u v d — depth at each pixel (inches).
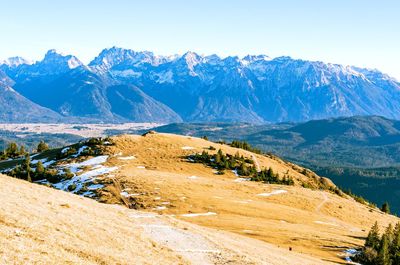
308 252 3026.6
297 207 5300.2
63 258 1282.0
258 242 2859.3
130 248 1680.6
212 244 2171.5
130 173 5733.3
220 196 4995.1
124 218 2244.1
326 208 5536.4
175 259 1761.8
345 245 3511.3
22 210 1621.6
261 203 4968.0
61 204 1983.3
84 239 1571.1
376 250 3454.7
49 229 1517.0
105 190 4822.8
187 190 5044.3
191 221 3710.6
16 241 1280.8
